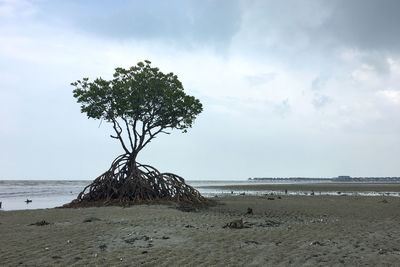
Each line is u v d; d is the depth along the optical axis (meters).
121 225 13.93
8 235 11.73
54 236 11.46
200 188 69.12
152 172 28.00
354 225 14.40
